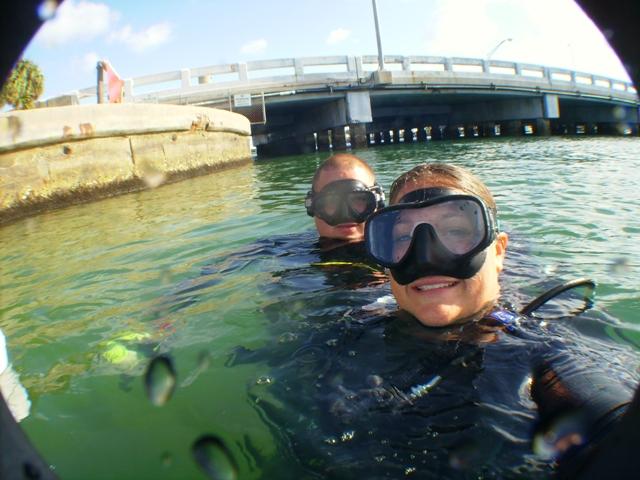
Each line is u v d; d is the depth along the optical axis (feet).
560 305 2.36
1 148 8.21
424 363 1.84
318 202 3.79
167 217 6.37
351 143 21.94
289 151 29.22
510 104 27.89
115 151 10.43
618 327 2.15
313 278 3.15
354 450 1.46
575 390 1.42
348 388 1.76
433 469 1.35
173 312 2.83
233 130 16.43
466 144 19.98
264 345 2.27
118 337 2.52
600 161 9.87
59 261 4.39
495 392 1.62
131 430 1.74
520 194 6.08
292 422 1.65
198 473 1.49
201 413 1.80
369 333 2.16
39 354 2.44
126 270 3.84
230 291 3.09
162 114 11.98
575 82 29.07
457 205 1.93
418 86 22.85
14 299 3.39
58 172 9.12
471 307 2.01
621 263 3.06
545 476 1.26
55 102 17.52
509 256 3.33
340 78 21.63
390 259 1.98
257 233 4.82
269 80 20.43
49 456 1.64
